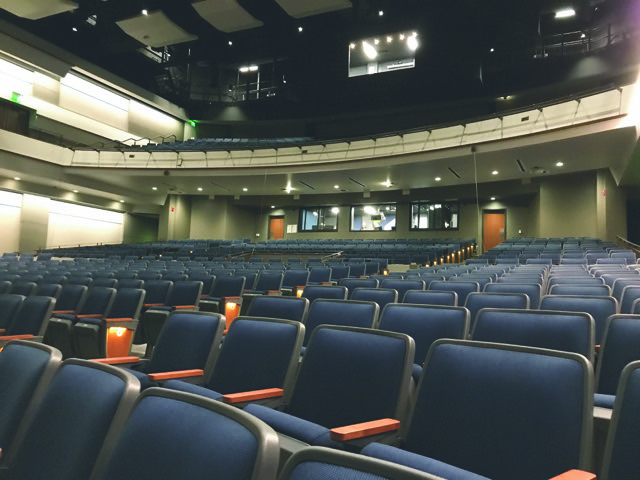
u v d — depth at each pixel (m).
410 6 9.85
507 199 10.13
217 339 1.56
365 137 8.48
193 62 11.89
